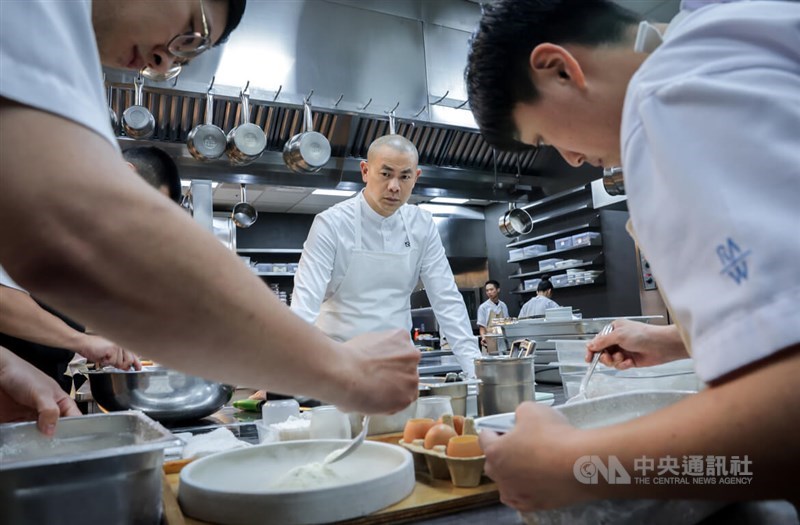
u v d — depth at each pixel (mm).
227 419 1639
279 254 5906
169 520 695
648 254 507
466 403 1314
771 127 440
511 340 2525
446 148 3926
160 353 414
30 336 1455
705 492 437
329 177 3395
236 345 417
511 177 4078
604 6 608
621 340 1164
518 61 634
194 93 2855
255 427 1417
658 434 440
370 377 544
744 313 411
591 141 653
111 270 367
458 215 6676
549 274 5992
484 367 1306
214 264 400
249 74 2994
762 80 466
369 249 2262
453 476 796
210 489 689
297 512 657
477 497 750
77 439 865
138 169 1705
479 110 694
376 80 3332
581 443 480
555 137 670
